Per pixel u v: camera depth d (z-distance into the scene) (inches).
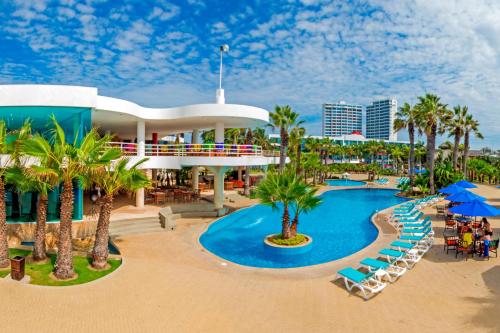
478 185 1879.9
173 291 405.4
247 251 639.1
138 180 495.2
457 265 509.4
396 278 454.0
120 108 811.4
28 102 644.1
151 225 757.3
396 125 1583.4
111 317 336.8
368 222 916.0
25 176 453.1
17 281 410.6
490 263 516.7
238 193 1346.0
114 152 445.4
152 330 315.0
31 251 533.0
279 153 1279.5
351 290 417.7
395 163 3238.2
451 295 400.5
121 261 508.7
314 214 1041.5
